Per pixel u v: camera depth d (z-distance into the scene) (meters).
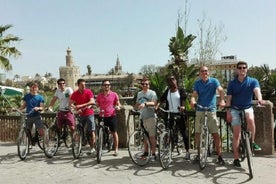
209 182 5.73
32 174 6.74
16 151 9.22
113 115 8.02
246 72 6.21
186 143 7.28
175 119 7.09
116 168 6.92
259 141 7.50
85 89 8.14
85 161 7.64
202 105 6.74
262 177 5.90
